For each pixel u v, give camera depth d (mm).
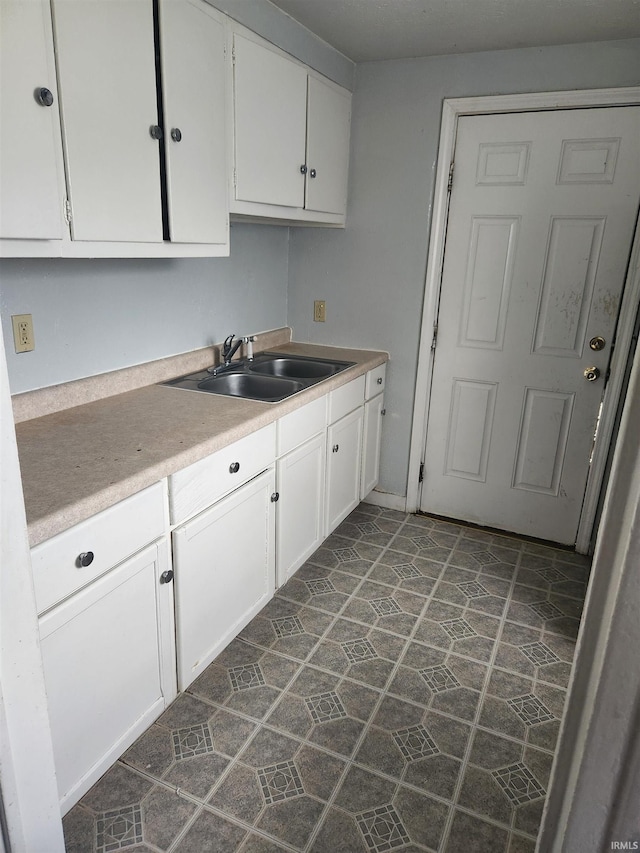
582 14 2176
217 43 1908
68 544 1275
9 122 1276
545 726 1854
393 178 2914
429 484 3258
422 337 3031
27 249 1396
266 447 2051
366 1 2139
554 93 2553
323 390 2404
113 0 1499
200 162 1910
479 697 1966
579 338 2758
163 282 2338
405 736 1796
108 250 1628
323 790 1609
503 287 2850
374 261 3051
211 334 2689
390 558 2826
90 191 1524
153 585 1581
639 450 421
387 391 3193
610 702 451
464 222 2857
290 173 2463
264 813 1540
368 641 2223
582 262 2680
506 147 2707
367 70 2848
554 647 2227
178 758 1695
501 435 3018
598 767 469
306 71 2449
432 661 2127
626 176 2539
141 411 1959
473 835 1501
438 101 2754
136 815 1524
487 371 2973
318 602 2459
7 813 798
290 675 2035
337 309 3199
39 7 1301
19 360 1795
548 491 2979
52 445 1627
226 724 1819
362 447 3006
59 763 1355
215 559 1846
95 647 1405
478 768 1694
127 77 1579
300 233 3182
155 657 1642
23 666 779
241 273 2844
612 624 438
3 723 758
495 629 2322
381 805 1572
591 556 2900
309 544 2568
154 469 1490
